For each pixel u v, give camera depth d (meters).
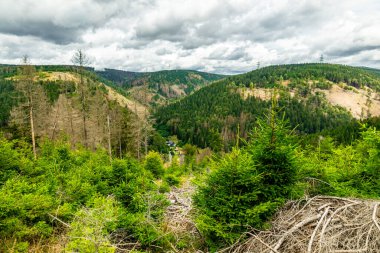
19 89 25.33
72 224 4.89
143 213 6.20
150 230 5.83
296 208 5.28
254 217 4.88
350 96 190.50
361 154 8.19
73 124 40.53
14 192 5.79
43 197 5.91
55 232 6.16
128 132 41.19
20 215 5.32
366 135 6.92
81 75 38.12
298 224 4.52
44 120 35.53
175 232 6.46
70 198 7.07
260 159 5.60
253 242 4.73
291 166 5.40
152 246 5.95
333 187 5.77
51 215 5.63
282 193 5.53
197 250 5.61
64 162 12.18
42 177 7.97
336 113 151.50
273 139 5.40
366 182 6.62
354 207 4.86
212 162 5.98
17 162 7.82
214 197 5.31
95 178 8.62
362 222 4.32
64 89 81.88
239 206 4.95
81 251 4.21
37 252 5.26
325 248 4.00
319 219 4.67
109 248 4.39
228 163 5.32
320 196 5.44
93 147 36.66
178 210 8.06
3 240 5.27
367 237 3.91
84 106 36.59
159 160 22.09
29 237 5.81
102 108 37.56
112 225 5.27
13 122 27.94
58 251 5.28
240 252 4.80
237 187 5.27
